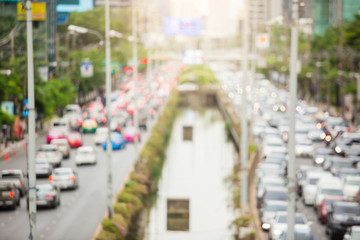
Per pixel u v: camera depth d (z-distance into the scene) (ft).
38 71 417.08
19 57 408.87
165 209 256.52
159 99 636.48
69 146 355.77
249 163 295.89
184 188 305.53
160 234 215.31
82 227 180.45
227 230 220.02
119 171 279.28
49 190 205.57
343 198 206.90
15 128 362.53
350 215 180.96
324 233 190.90
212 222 233.96
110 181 187.83
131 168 283.18
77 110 489.26
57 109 459.73
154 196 282.15
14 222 184.24
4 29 432.66
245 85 224.94
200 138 531.91
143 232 216.13
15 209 202.28
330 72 581.94
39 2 191.62
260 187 225.56
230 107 644.27
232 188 297.12
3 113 306.35
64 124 396.57
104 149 345.10
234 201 260.83
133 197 224.53
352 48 554.46
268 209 194.49
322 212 201.67
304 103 645.92
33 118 114.21
